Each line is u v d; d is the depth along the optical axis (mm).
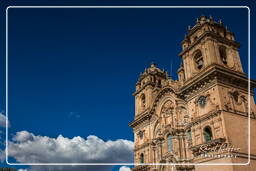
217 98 47344
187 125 54250
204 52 53781
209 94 49281
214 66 48656
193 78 54188
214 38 54844
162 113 63156
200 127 49094
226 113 46125
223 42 55906
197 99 51500
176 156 54469
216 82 48438
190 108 52875
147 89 72812
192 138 50062
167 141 58812
